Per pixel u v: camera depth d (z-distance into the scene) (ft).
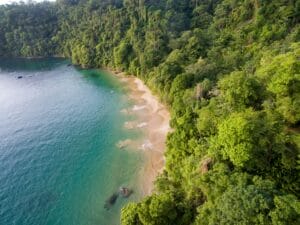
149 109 197.26
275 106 84.23
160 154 141.38
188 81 175.01
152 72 229.86
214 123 95.71
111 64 313.73
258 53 174.19
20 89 277.44
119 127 175.42
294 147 68.44
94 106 215.51
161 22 287.89
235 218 53.83
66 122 190.19
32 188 124.77
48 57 440.86
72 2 467.11
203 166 79.20
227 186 63.82
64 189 122.83
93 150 151.84
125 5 345.51
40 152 153.79
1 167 141.59
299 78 78.59
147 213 76.13
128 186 120.98
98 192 119.34
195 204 78.54
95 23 366.43
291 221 49.52
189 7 334.85
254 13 237.04
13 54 464.24
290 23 198.39
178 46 248.11
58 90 265.13
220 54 208.74
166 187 96.84
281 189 63.10
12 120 199.52
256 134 67.46
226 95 96.63
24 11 465.88
